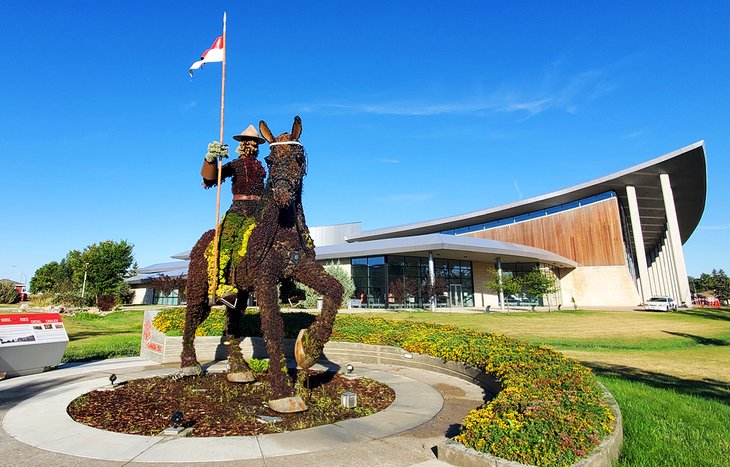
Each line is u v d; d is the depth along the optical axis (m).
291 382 6.02
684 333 18.28
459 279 43.38
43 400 6.12
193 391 6.41
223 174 6.88
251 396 6.18
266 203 6.05
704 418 5.60
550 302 45.88
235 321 7.25
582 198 46.97
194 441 4.47
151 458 4.02
